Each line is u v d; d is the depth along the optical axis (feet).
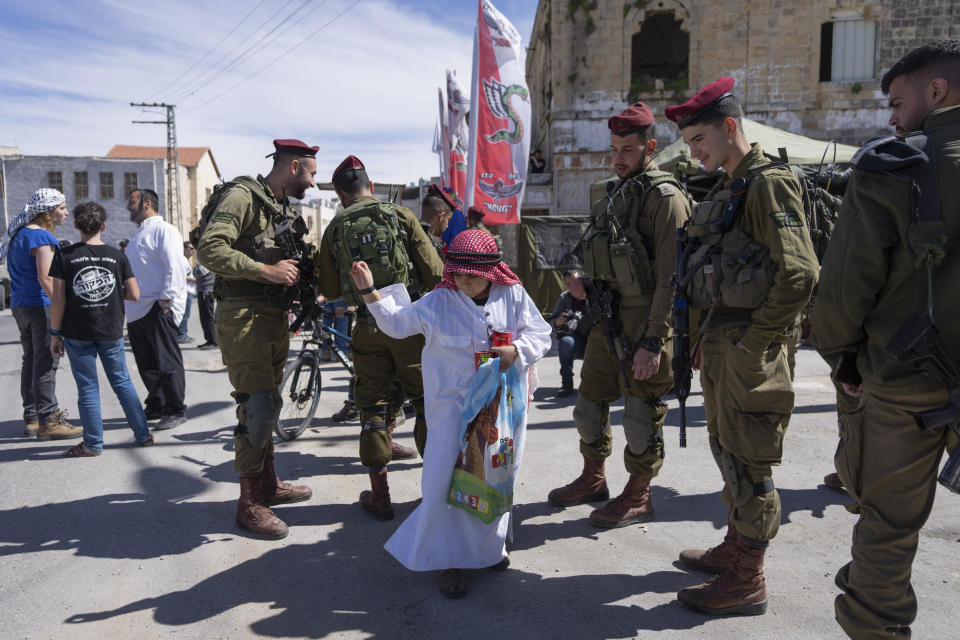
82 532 11.07
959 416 5.24
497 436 8.82
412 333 9.21
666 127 55.16
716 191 8.35
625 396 10.81
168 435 16.99
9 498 12.61
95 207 14.85
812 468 13.84
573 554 10.12
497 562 9.29
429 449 9.07
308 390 17.10
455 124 30.76
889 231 5.59
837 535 10.59
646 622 8.18
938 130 5.63
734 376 7.83
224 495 12.82
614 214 10.33
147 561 10.01
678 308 8.59
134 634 8.04
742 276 7.50
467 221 21.40
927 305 5.46
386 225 11.41
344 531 11.15
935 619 7.98
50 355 16.47
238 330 10.83
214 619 8.39
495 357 8.93
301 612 8.55
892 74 6.10
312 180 11.85
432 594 8.98
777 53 54.13
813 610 8.36
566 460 14.71
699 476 13.48
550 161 59.47
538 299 38.37
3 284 60.64
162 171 145.79
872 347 5.89
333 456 15.42
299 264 11.48
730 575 8.32
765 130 31.48
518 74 24.45
